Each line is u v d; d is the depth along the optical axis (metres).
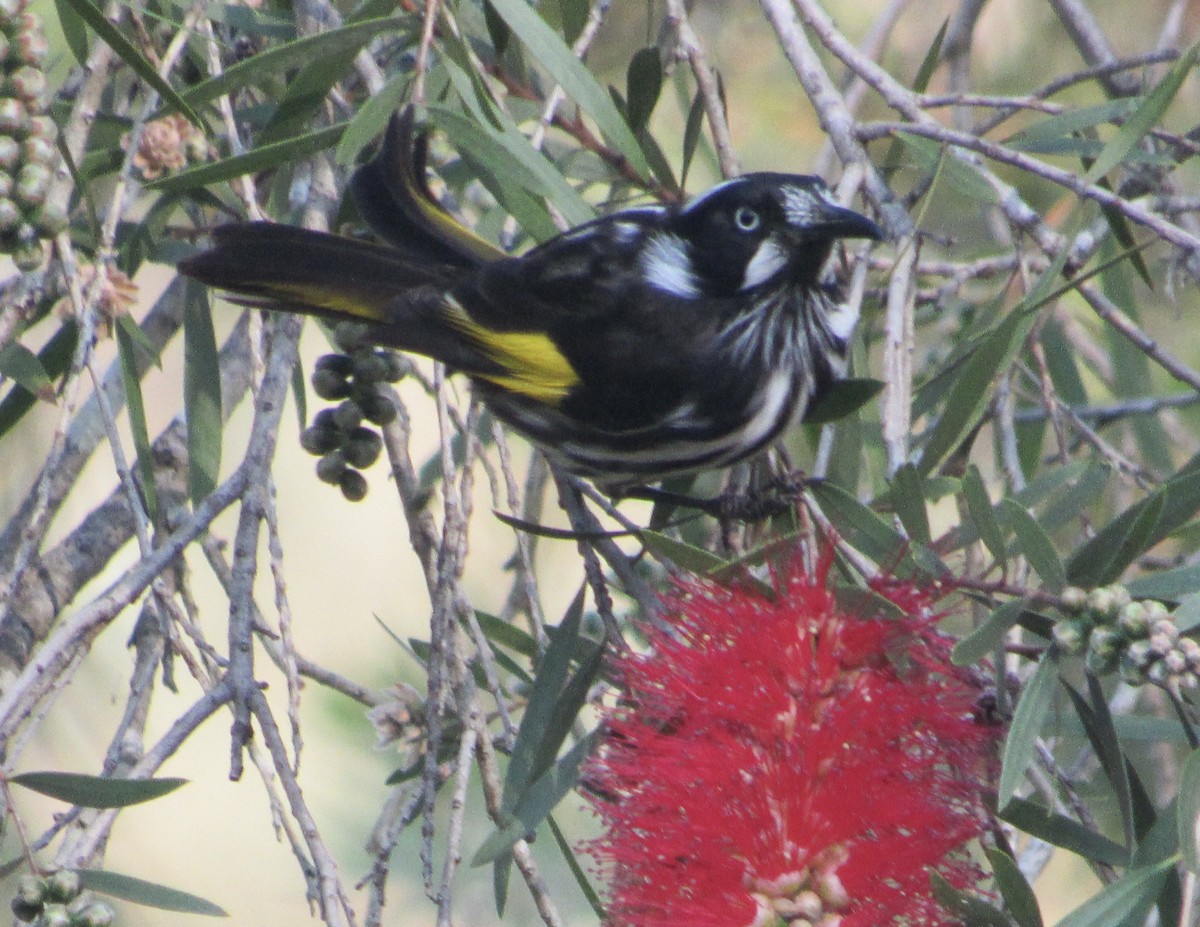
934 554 5.08
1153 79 8.39
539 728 5.42
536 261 6.90
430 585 5.96
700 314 6.71
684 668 4.92
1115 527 4.77
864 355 6.41
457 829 4.80
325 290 6.16
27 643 6.96
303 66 6.43
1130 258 7.32
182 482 7.21
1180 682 4.48
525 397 6.92
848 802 4.68
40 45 5.30
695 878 4.67
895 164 7.39
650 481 7.09
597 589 5.52
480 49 7.38
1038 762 5.33
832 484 5.53
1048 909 9.29
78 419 7.36
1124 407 8.28
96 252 5.62
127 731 5.64
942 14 10.97
